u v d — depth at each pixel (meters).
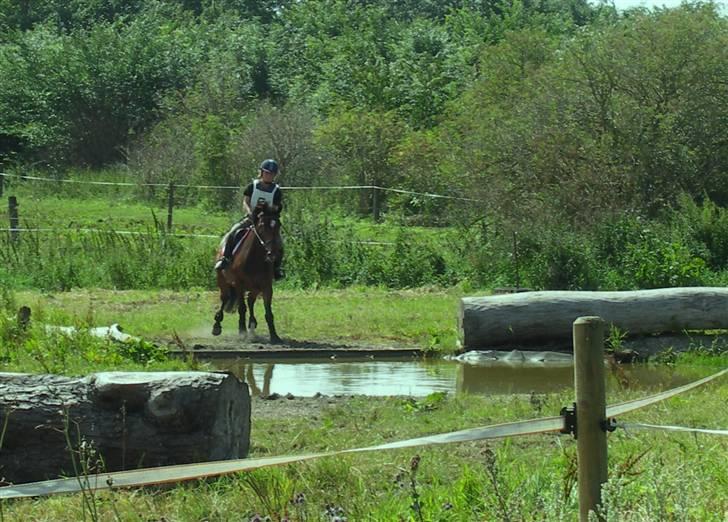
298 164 34.72
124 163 44.06
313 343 15.89
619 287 19.86
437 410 10.61
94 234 24.05
